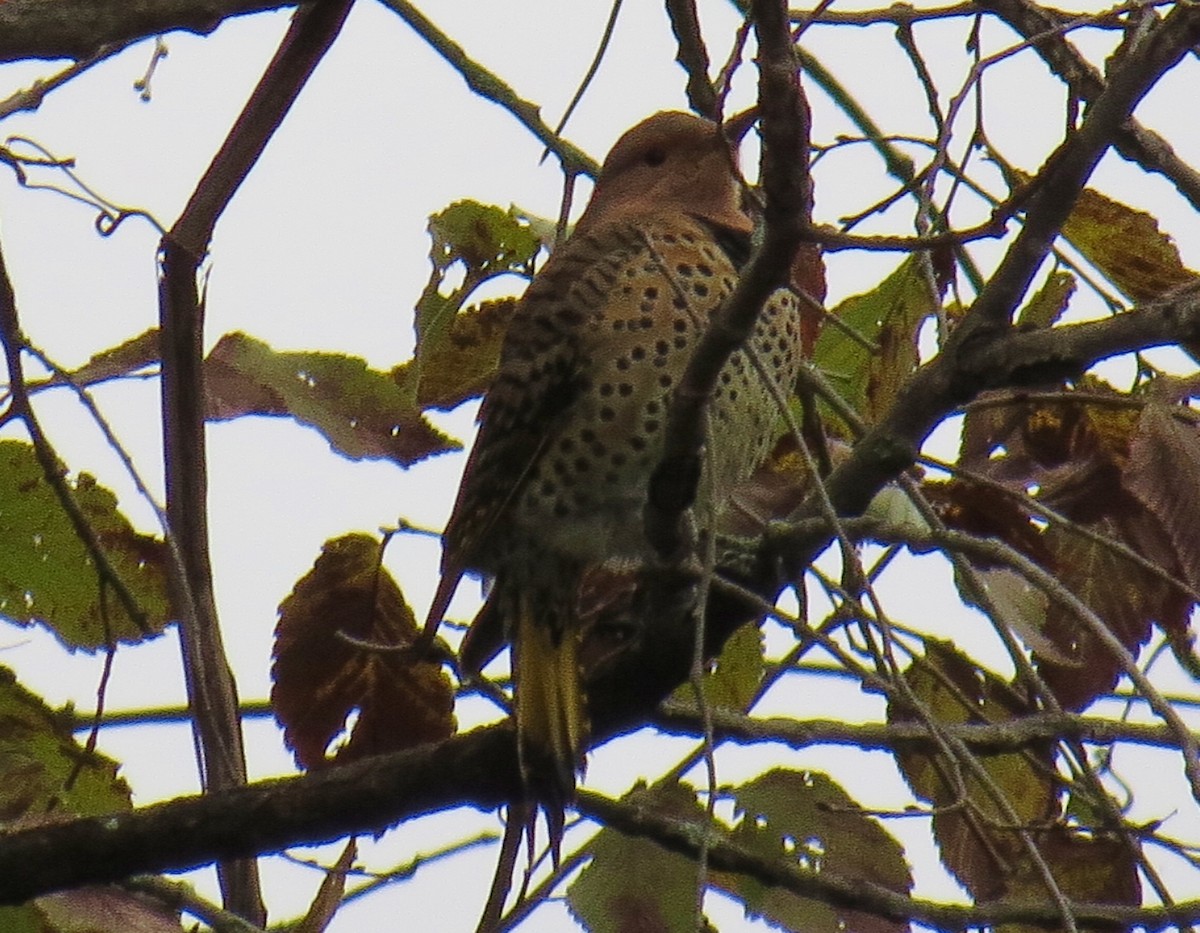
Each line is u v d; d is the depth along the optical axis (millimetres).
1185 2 7273
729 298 7234
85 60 8734
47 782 8625
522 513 10102
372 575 9750
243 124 8969
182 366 8844
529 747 8625
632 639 9344
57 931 8438
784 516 9992
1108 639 6922
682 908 8898
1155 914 8539
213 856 8422
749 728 9188
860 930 8844
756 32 6488
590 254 10461
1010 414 9336
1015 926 9359
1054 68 9242
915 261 9641
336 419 8977
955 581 9219
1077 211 9359
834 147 8438
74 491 9266
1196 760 6551
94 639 9531
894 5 9203
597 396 10188
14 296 8203
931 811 7551
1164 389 8320
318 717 9812
